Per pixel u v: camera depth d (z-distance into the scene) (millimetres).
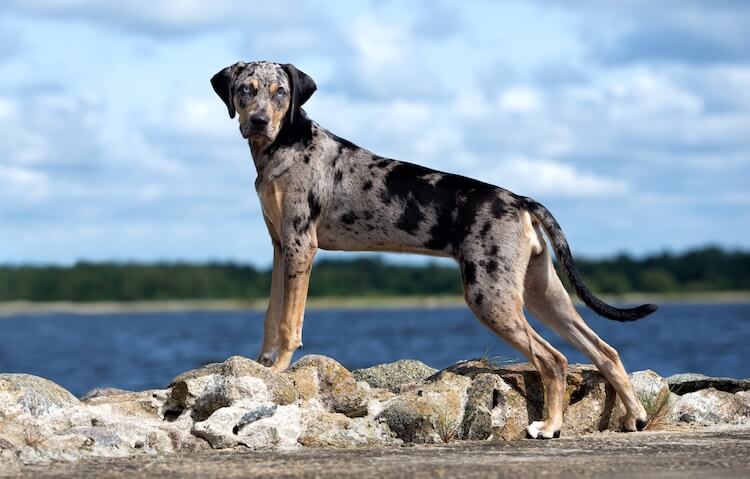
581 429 11500
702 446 9953
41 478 8352
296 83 12117
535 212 11539
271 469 8578
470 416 11109
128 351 53469
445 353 44594
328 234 12086
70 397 11148
